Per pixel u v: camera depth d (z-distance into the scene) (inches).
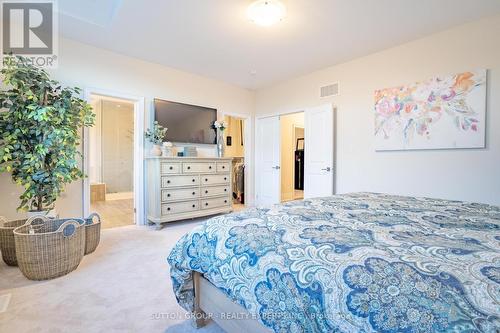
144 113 148.2
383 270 28.5
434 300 23.8
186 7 97.0
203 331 55.7
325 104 158.7
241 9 98.2
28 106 86.5
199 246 49.2
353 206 63.8
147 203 148.1
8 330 55.2
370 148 140.4
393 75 131.0
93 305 65.3
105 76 133.7
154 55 141.1
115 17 104.3
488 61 104.0
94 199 233.9
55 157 96.3
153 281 78.6
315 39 122.0
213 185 158.1
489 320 20.9
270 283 35.1
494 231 42.3
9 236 87.3
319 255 33.9
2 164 88.4
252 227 46.0
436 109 116.6
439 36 115.8
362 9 98.0
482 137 105.3
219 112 185.9
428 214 55.1
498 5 95.5
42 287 74.0
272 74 171.5
